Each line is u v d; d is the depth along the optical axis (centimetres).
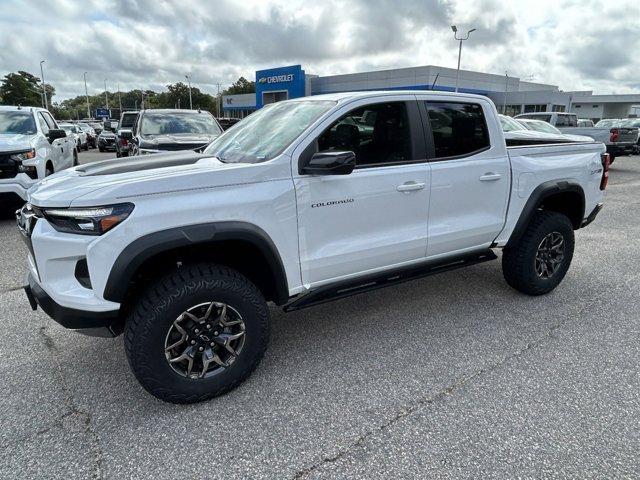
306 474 222
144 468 226
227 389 283
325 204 301
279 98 4803
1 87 8700
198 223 258
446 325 382
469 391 288
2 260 541
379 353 336
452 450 236
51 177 304
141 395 285
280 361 326
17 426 256
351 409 271
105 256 241
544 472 221
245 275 311
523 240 412
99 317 253
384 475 220
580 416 262
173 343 264
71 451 237
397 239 338
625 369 312
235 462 230
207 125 971
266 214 278
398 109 335
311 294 315
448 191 357
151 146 809
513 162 392
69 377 304
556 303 427
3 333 363
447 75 4288
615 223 769
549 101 4644
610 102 6962
